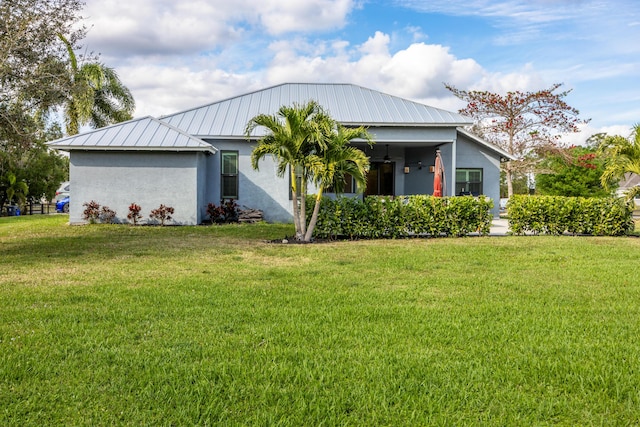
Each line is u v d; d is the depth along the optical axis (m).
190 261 8.86
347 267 8.23
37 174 31.00
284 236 13.21
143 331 4.55
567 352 4.09
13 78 9.93
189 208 16.27
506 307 5.56
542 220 13.61
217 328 4.66
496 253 9.85
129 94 26.19
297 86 21.66
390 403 3.16
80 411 3.00
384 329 4.68
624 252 10.01
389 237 12.97
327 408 3.08
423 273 7.71
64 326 4.66
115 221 16.23
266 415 2.96
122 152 16.14
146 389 3.28
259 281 6.98
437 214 13.09
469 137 20.28
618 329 4.74
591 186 28.30
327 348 4.16
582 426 2.90
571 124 26.97
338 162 11.63
